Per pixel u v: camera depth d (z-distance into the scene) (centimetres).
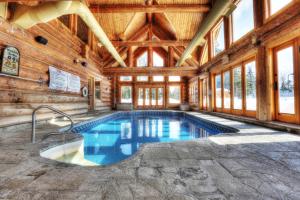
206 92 997
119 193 126
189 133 632
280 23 379
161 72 1064
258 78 454
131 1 741
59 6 355
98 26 524
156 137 570
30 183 140
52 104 522
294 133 334
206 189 131
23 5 370
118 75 1085
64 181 144
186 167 173
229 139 292
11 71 365
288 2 366
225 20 665
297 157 203
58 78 549
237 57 576
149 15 1107
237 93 623
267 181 144
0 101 341
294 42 364
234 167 173
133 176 153
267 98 427
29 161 189
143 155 209
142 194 125
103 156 383
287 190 130
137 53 1426
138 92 1435
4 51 349
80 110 730
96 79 990
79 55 728
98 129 642
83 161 324
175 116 1081
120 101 1413
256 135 322
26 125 410
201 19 889
